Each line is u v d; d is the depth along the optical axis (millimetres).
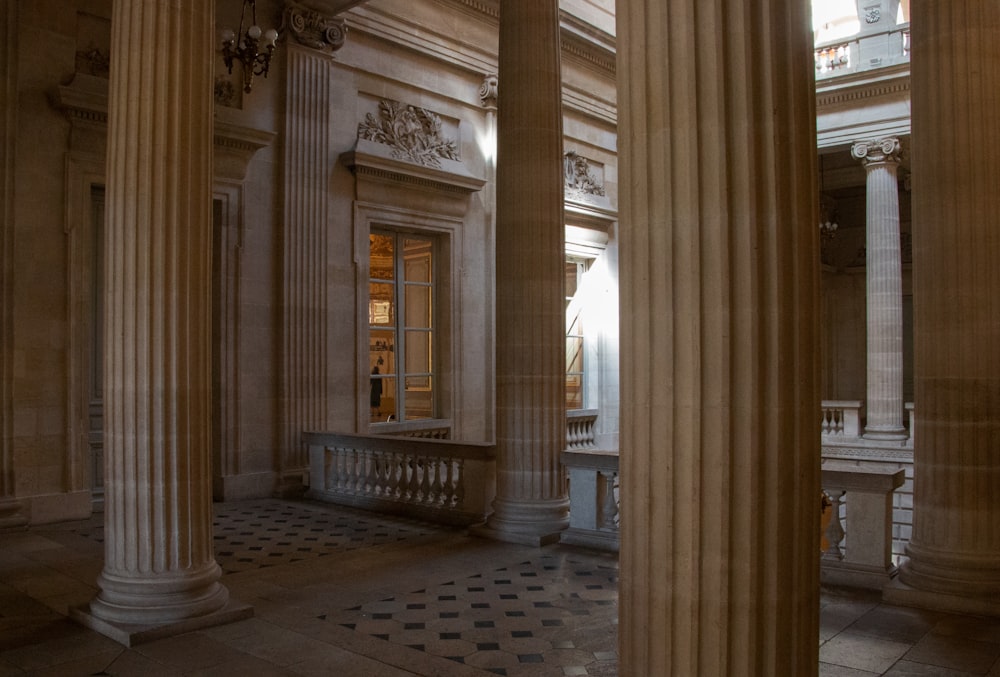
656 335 3277
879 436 18391
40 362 10023
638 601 3334
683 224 3225
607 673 5082
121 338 5988
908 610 6340
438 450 10242
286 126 12594
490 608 6484
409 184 14250
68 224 10273
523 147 9062
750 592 3137
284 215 12539
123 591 5840
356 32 13688
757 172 3170
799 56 3275
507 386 9133
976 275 6547
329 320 13102
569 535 8805
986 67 6602
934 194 6727
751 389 3145
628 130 3395
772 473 3156
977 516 6426
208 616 5953
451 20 15117
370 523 10086
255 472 12188
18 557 8164
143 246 5984
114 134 6129
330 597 6789
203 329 6195
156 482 5910
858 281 27578
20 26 9977
